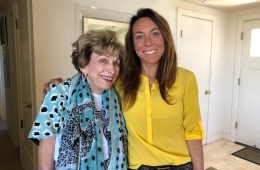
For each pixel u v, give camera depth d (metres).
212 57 3.68
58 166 0.96
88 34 1.01
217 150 3.52
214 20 3.61
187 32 3.28
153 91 1.17
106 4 2.48
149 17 1.18
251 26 3.54
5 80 4.34
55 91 0.98
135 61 1.24
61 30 2.23
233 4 3.29
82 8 2.32
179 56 3.22
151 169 1.15
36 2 2.07
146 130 1.16
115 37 1.04
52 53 2.20
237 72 3.76
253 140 3.63
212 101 3.80
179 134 1.22
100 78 1.02
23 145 2.95
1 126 4.86
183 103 1.21
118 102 1.18
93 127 1.01
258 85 3.51
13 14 2.86
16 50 2.86
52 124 0.96
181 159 1.20
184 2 3.19
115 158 1.06
